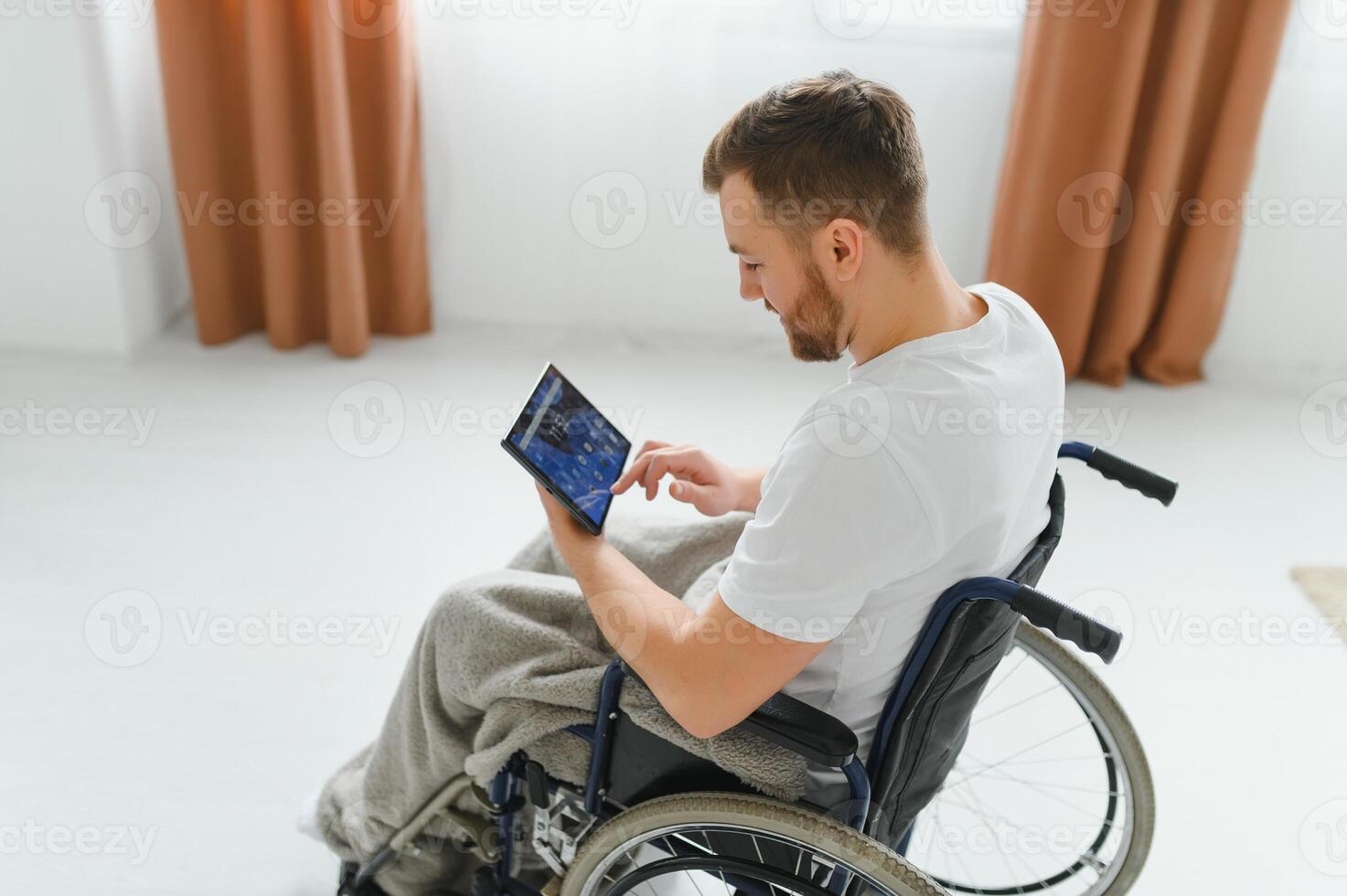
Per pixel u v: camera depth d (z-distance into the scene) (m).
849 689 1.01
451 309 2.93
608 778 1.13
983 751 1.70
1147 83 2.47
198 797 1.56
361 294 2.70
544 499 1.12
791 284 0.96
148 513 2.15
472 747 1.21
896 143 0.89
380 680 1.78
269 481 2.28
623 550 1.30
